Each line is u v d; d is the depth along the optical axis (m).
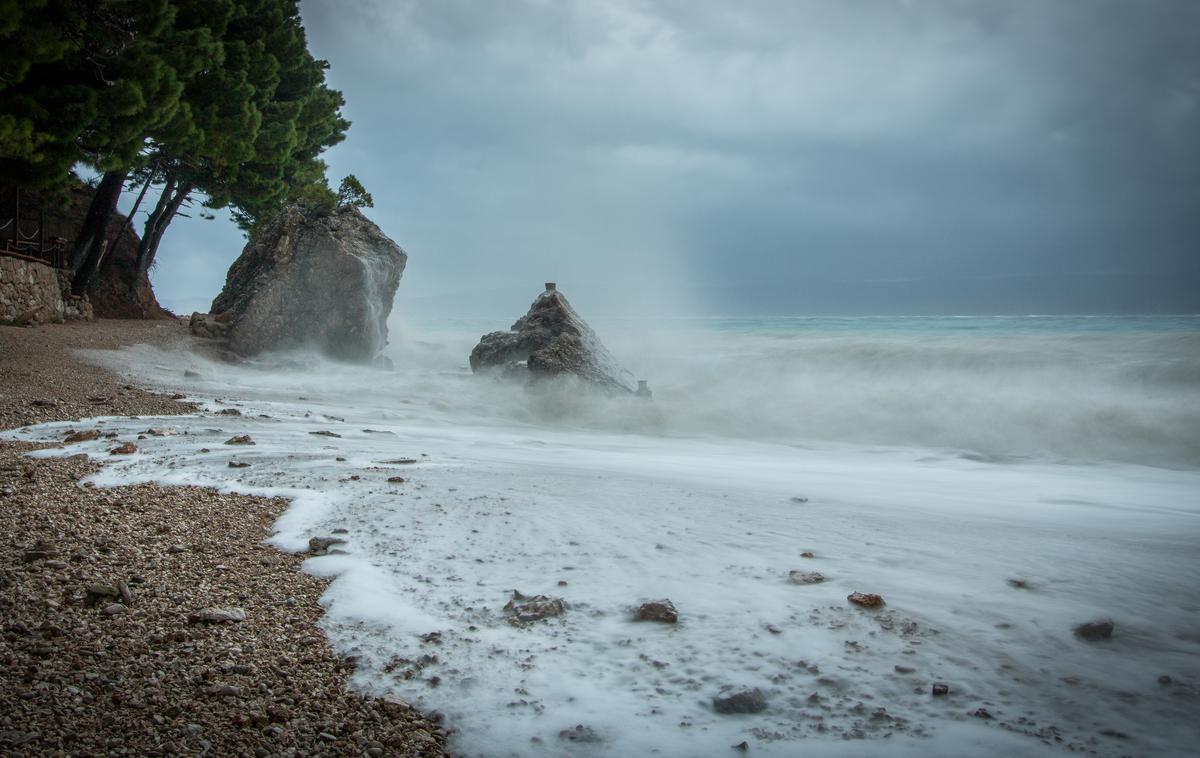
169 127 23.06
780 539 6.19
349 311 26.08
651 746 3.32
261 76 28.14
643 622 4.54
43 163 19.14
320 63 35.81
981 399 17.17
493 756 3.29
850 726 3.46
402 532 6.18
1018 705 3.62
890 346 28.27
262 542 5.90
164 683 3.68
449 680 3.88
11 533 5.48
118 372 17.80
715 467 10.72
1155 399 16.95
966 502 8.33
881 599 4.76
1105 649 4.17
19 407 11.92
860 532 6.46
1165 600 4.86
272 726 3.41
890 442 14.57
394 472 8.58
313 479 7.97
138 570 5.06
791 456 12.98
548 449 12.04
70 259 28.59
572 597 4.90
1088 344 26.28
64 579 4.75
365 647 4.21
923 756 3.23
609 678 3.90
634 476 9.08
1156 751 3.24
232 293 28.02
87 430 10.41
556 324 21.30
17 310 22.48
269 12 30.34
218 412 13.41
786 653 4.14
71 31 19.48
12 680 3.56
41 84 19.45
